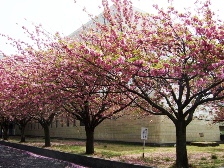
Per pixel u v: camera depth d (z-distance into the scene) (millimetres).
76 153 16953
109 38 10836
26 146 23500
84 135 34750
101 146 23656
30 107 16078
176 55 10586
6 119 33906
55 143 28094
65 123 39438
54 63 12305
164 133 23422
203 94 11688
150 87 12320
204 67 9320
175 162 12625
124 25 13914
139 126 25547
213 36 8938
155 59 9852
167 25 10773
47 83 12578
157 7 11211
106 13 13188
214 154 16344
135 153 17438
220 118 19500
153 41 10469
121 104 14648
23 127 31266
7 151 23328
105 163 13297
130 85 12156
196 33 9078
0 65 15539
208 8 10266
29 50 14844
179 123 12164
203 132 26297
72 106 16422
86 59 10094
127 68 9750
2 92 14602
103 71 10633
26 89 13039
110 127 29531
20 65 15477
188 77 11195
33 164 15242
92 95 15305
